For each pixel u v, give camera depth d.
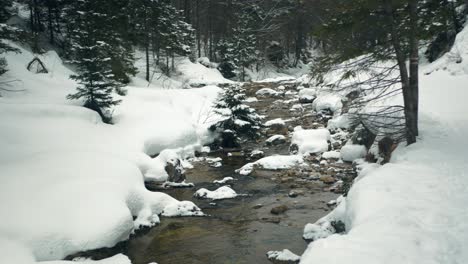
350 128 20.02
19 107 15.38
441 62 22.17
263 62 59.72
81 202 9.51
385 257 5.71
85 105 18.53
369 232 6.60
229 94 21.78
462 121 14.06
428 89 19.00
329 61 12.34
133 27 33.38
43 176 10.35
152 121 19.22
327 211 11.49
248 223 10.81
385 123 14.89
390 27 11.73
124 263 8.16
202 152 19.84
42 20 30.98
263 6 70.31
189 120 22.16
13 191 9.45
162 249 9.30
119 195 10.35
